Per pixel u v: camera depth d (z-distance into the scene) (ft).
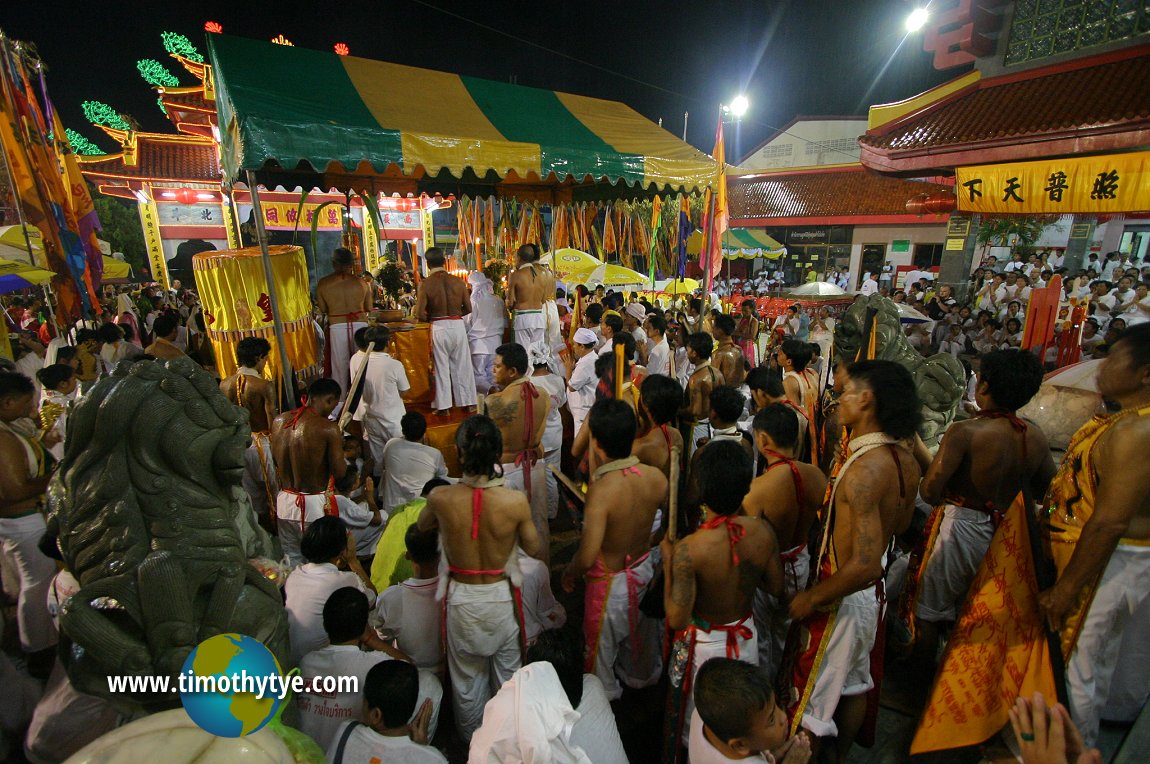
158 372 6.77
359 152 14.26
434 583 9.11
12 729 8.08
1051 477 9.30
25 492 9.59
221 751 4.83
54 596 7.81
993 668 8.01
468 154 15.94
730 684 5.63
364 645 8.52
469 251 39.65
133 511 6.50
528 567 9.89
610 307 32.01
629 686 9.73
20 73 18.01
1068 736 4.16
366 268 62.44
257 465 15.14
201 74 56.49
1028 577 7.88
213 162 60.49
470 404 19.45
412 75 18.99
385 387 16.02
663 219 40.04
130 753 4.67
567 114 21.22
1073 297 34.55
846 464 7.47
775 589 7.63
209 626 6.70
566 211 39.34
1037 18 30.09
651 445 10.94
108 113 57.98
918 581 9.97
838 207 82.74
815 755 7.79
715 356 18.65
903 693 10.01
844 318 14.60
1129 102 25.29
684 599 6.97
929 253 78.38
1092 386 14.53
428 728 7.55
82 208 20.93
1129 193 24.31
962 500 9.53
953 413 13.56
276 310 15.38
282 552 13.14
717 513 7.11
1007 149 27.25
